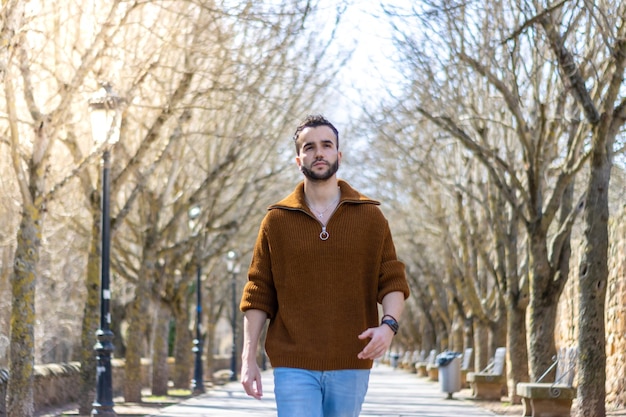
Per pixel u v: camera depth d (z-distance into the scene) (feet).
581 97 48.42
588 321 48.96
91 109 56.90
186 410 73.05
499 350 88.33
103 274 58.85
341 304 16.75
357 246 16.83
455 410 72.38
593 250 49.08
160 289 93.76
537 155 64.03
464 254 98.68
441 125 65.87
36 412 71.41
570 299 98.99
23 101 69.31
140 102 78.07
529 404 59.47
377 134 100.17
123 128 70.49
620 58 47.11
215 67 73.87
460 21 60.54
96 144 56.85
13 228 86.33
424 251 155.53
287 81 86.53
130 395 82.02
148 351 148.25
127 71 70.74
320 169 16.97
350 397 16.78
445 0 58.13
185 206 86.69
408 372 202.49
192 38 70.28
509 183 80.02
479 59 60.39
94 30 60.54
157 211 83.97
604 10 52.26
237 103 78.69
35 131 53.21
